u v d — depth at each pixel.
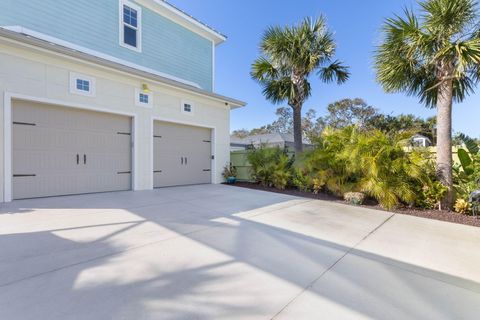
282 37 8.53
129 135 7.21
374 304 1.97
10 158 5.09
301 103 9.44
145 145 7.48
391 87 6.25
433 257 2.99
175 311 1.78
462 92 5.98
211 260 2.66
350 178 7.00
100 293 1.96
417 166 5.78
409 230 4.12
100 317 1.68
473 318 1.82
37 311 1.71
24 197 5.37
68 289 2.00
